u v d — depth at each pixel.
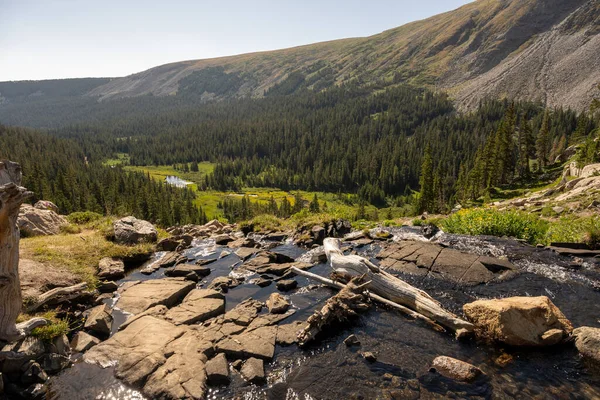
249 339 9.23
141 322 10.16
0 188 7.08
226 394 7.45
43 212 20.30
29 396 7.49
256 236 20.75
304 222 20.95
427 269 13.21
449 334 9.44
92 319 10.33
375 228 20.61
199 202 140.50
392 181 148.12
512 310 8.80
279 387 7.62
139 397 7.36
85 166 162.88
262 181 176.38
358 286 11.40
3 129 198.12
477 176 81.25
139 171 194.50
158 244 18.92
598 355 7.88
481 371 7.83
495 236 16.77
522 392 7.17
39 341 8.45
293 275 14.31
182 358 8.38
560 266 12.77
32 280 11.62
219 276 14.54
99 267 14.91
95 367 8.34
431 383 7.54
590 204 21.36
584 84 179.12
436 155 154.88
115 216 24.30
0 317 7.71
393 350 8.83
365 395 7.29
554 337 8.48
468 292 11.43
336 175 162.25
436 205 83.06
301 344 9.05
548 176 78.19
